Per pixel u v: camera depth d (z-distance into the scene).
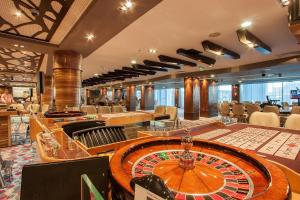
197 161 0.90
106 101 15.10
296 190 1.04
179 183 0.70
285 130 2.39
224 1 2.99
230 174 0.77
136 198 0.46
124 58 7.25
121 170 0.70
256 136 2.04
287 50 6.01
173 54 6.55
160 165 0.84
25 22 3.75
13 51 6.26
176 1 2.99
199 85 11.98
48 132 1.44
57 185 0.69
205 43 5.00
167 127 5.12
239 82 15.54
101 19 3.35
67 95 5.29
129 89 18.00
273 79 13.57
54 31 4.20
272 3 3.05
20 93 20.81
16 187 2.82
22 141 5.52
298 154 1.44
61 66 5.28
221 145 1.03
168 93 24.69
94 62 8.12
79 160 0.73
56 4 3.09
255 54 6.60
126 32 4.36
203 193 0.64
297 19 2.44
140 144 1.03
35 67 9.52
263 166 0.77
